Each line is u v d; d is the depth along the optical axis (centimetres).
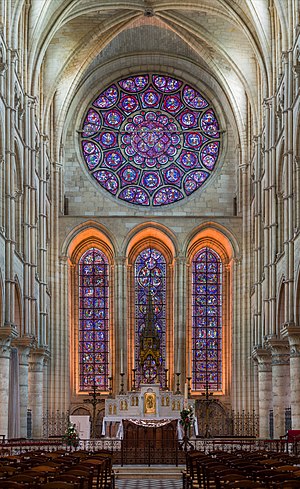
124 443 4628
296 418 4578
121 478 3759
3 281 4488
